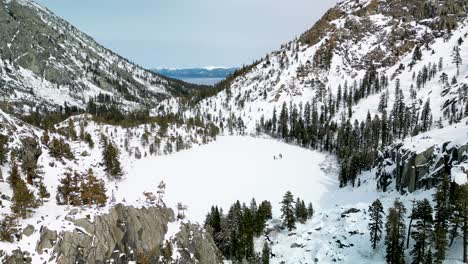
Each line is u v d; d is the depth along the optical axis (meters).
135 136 196.88
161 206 81.56
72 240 60.31
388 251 81.31
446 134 111.50
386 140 184.88
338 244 95.44
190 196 139.88
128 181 145.12
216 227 110.06
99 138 170.62
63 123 194.25
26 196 66.38
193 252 79.25
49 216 66.31
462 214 74.06
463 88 188.12
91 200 77.69
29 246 58.41
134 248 68.50
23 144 92.75
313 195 140.38
